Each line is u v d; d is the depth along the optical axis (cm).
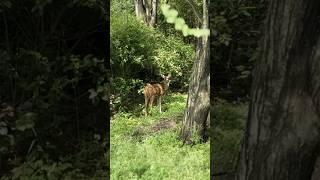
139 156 551
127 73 1022
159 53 1134
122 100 952
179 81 1188
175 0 1119
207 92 618
